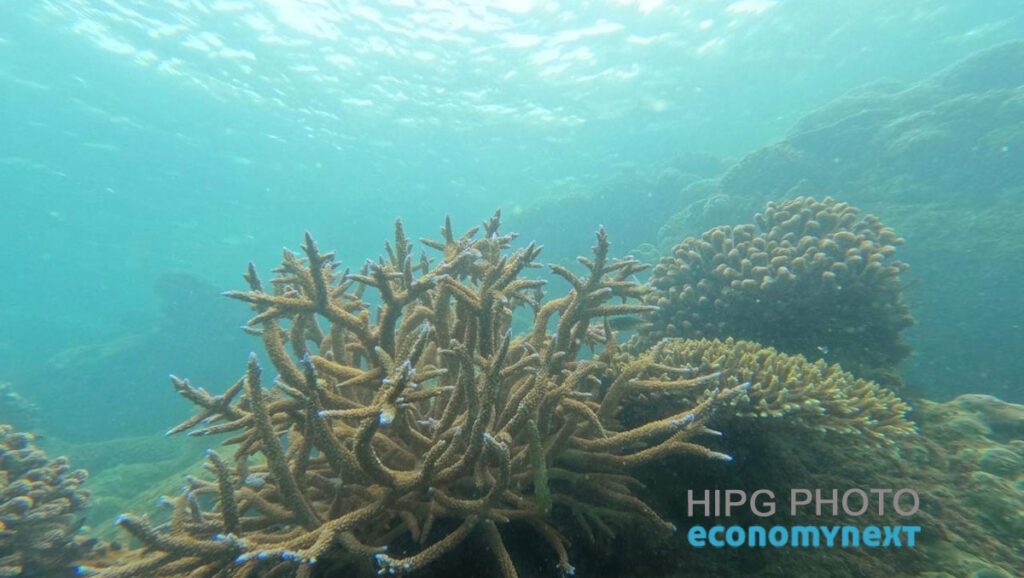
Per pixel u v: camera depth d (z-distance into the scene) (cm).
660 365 288
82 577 187
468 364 202
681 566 264
